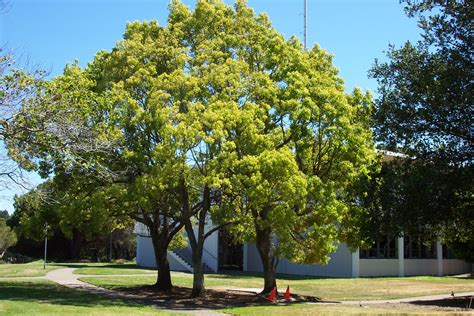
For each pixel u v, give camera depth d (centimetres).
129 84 2128
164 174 1864
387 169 1578
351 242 2194
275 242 2927
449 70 1380
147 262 4981
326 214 1981
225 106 1948
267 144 1931
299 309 1759
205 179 1836
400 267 4003
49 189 2108
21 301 1727
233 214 2014
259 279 3438
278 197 1917
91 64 2397
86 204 2134
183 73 2088
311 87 2067
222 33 2233
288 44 2216
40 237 2444
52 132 1380
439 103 1374
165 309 1786
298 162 2142
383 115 1542
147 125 2030
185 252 4541
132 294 2308
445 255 4478
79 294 2159
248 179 1833
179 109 2059
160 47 2205
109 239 6469
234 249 4706
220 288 2727
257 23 2319
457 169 1371
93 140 1510
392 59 1578
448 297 2386
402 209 1444
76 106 1450
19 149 1418
